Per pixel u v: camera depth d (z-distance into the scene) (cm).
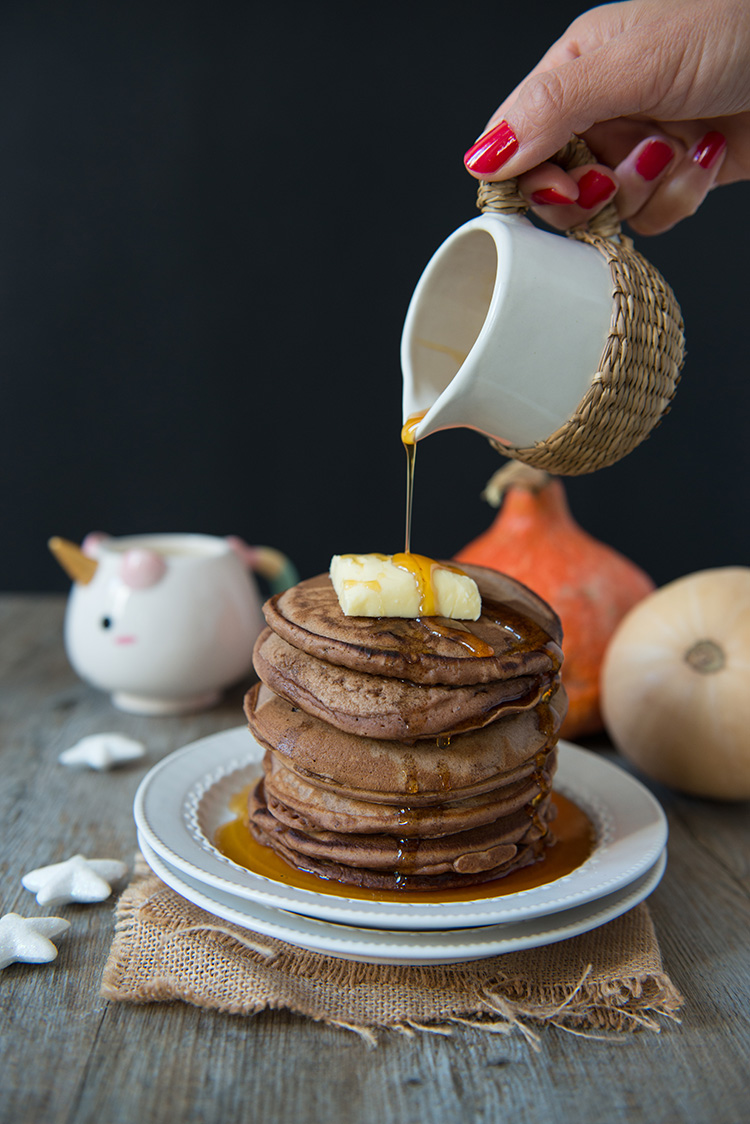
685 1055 39
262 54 145
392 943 38
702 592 57
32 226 149
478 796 42
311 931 39
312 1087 37
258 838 45
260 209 148
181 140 147
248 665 69
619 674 58
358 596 42
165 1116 35
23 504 157
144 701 68
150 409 154
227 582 67
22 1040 38
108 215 149
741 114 53
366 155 147
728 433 148
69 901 46
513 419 44
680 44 46
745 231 141
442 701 40
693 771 56
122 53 145
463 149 146
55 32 144
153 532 157
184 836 44
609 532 153
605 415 43
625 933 43
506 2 143
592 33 51
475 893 41
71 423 154
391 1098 36
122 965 41
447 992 40
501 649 42
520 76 144
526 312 41
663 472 151
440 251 45
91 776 59
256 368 153
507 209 45
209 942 42
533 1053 39
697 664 55
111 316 151
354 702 40
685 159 52
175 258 150
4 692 72
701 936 45
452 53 144
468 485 154
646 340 43
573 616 62
